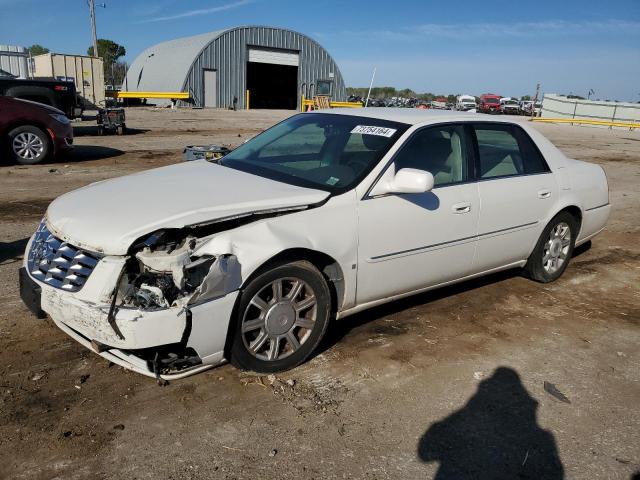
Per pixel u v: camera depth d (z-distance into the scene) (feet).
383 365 12.45
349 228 11.99
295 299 11.56
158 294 9.64
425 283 14.11
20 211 23.27
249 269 10.51
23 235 19.92
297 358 11.85
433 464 9.45
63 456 9.03
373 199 12.45
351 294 12.51
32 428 9.62
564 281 18.72
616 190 36.99
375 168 12.65
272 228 10.93
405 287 13.64
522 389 11.89
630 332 15.05
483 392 11.68
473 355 13.21
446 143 14.46
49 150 35.78
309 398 11.02
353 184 12.36
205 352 10.43
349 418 10.50
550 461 9.73
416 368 12.43
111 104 107.86
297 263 11.33
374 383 11.71
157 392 10.85
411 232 13.14
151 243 9.94
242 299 10.69
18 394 10.51
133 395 10.71
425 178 11.91
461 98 179.22
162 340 9.72
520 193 15.74
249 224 10.81
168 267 9.78
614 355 13.70
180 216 10.34
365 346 13.26
